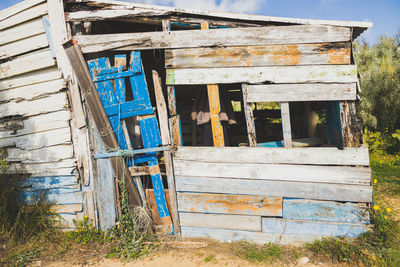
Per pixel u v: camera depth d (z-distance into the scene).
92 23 3.99
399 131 7.82
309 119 4.70
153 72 3.55
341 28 3.11
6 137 4.02
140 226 3.73
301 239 3.38
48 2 3.52
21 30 3.73
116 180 3.76
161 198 3.74
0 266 3.24
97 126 3.58
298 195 3.34
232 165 3.47
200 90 3.85
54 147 3.86
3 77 3.85
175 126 3.59
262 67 3.30
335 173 3.24
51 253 3.50
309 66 3.21
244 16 3.29
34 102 3.84
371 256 2.99
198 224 3.64
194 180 3.58
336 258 3.03
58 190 3.93
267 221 3.46
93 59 3.63
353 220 3.25
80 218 3.91
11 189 3.94
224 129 3.91
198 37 3.39
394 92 7.79
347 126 3.20
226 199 3.53
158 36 3.44
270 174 3.38
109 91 3.57
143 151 3.60
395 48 8.94
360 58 9.34
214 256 3.27
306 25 3.20
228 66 3.37
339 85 3.17
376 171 6.52
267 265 3.05
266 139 5.60
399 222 3.81
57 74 3.69
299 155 3.31
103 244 3.61
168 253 3.38
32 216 3.88
